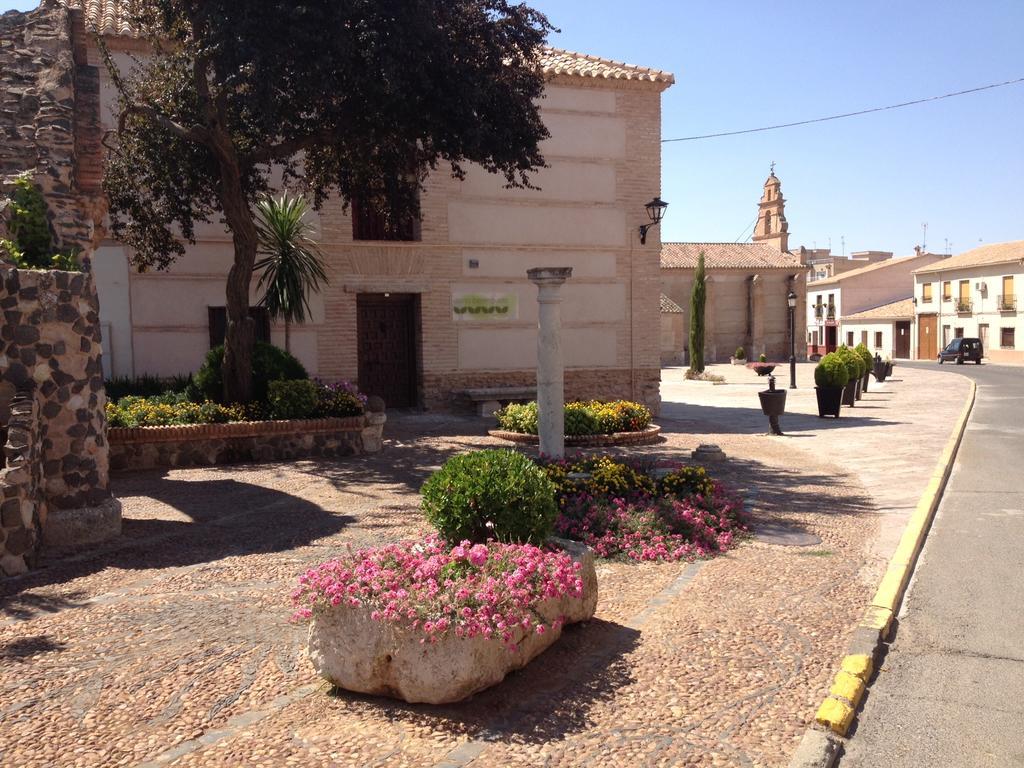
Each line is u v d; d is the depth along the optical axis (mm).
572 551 4797
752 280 50875
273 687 3867
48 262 7320
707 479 8156
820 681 3971
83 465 6691
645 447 12852
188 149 12039
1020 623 5020
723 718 3570
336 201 15508
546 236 17141
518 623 3877
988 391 26469
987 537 7266
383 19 10500
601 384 17719
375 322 16719
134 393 13484
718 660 4207
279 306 13367
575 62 17891
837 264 76562
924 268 58594
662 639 4508
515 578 3936
